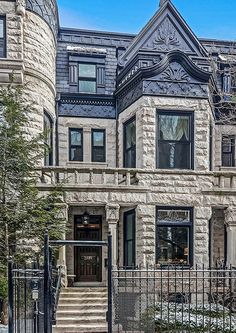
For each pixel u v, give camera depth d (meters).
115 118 19.41
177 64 16.41
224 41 21.55
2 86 15.45
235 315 10.75
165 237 16.00
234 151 20.05
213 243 18.05
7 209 12.44
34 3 16.39
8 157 12.81
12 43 15.72
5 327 9.28
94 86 19.62
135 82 16.81
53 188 14.95
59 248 14.07
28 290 8.35
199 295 13.67
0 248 12.52
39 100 16.28
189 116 16.47
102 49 20.00
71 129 19.19
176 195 16.02
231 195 16.31
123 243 17.28
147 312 9.20
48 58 17.16
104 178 15.83
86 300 14.20
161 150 16.17
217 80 20.25
